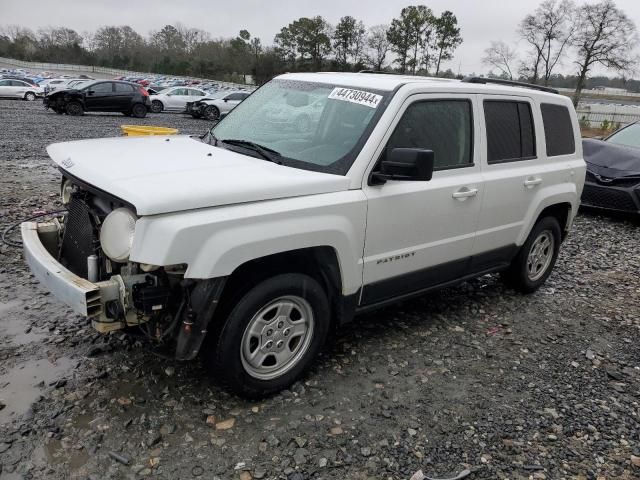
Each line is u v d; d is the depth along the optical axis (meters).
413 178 3.35
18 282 4.91
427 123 3.98
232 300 3.16
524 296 5.62
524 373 4.06
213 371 3.26
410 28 73.50
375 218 3.64
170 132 5.96
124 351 3.84
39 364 3.63
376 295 3.92
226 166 3.39
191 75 89.31
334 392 3.59
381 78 4.21
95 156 3.50
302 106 4.12
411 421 3.37
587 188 9.30
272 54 79.19
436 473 2.95
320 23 75.94
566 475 3.02
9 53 102.19
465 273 4.68
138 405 3.27
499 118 4.61
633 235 8.51
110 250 2.90
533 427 3.41
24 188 8.55
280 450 3.01
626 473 3.07
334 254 3.49
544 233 5.48
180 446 2.97
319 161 3.62
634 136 10.49
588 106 59.41
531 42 62.47
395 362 4.04
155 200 2.74
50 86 34.56
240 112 4.53
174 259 2.77
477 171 4.41
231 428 3.15
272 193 3.15
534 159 5.00
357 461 2.99
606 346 4.62
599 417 3.57
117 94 25.41
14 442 2.90
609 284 6.19
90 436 2.99
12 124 18.45
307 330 3.56
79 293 2.82
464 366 4.08
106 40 106.94
